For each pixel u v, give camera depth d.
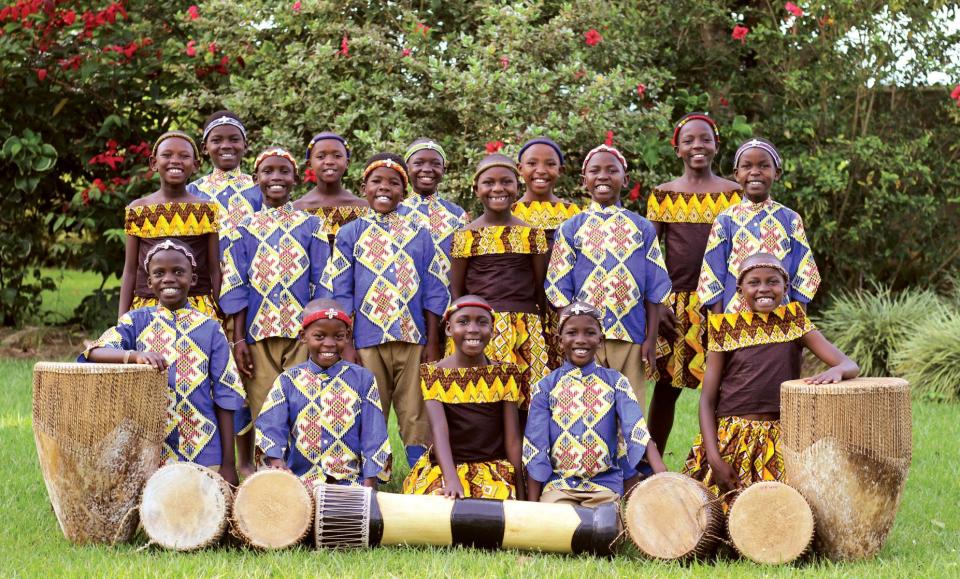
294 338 5.54
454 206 6.00
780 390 4.53
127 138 10.14
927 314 9.40
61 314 11.65
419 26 8.80
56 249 11.01
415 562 4.07
